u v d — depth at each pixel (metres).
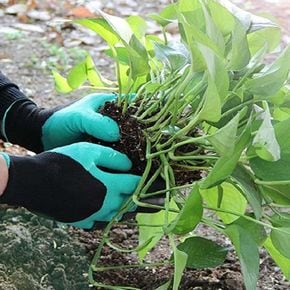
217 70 1.15
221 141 1.14
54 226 1.57
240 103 1.27
